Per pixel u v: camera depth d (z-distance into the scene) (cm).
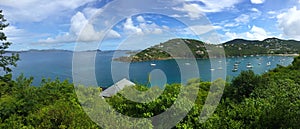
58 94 794
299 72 1530
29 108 748
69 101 567
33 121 496
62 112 465
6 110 743
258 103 496
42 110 503
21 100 776
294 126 426
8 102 780
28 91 809
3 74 1579
